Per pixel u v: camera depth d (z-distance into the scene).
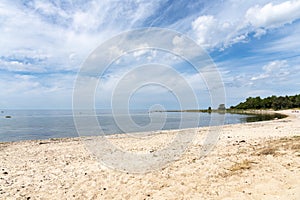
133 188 6.11
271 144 10.14
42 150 13.52
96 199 5.56
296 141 10.03
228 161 7.73
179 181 6.29
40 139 20.80
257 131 18.14
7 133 25.67
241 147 10.48
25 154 12.24
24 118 55.38
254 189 5.04
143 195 5.55
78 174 7.90
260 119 41.69
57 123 39.38
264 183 5.27
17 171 8.58
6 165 9.62
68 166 9.17
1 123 39.78
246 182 5.53
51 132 26.30
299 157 6.82
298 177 5.27
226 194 5.00
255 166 6.65
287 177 5.40
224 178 6.07
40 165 9.52
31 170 8.69
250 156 7.97
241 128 22.11
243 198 4.66
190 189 5.59
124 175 7.42
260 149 9.14
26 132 26.58
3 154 12.33
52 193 6.14
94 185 6.59
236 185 5.43
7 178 7.66
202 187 5.63
